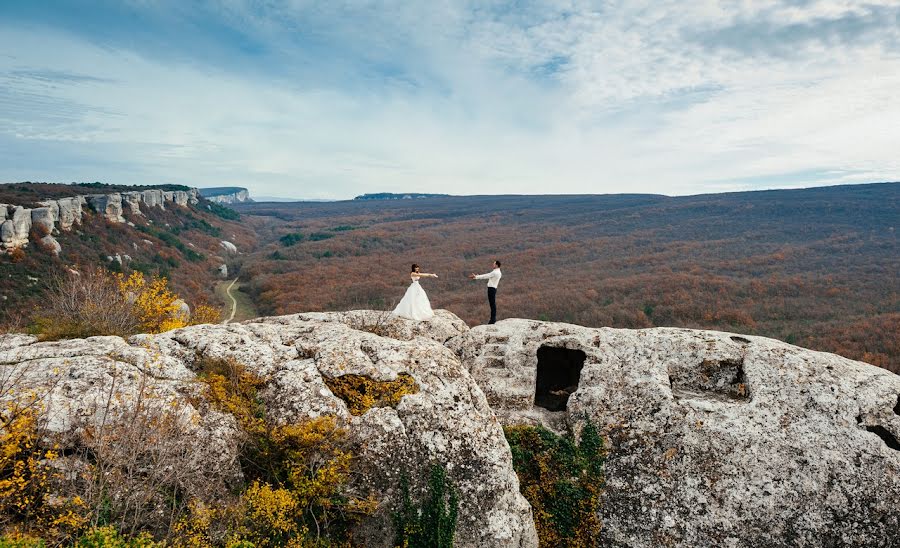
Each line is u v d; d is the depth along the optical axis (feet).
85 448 25.57
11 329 43.96
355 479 31.14
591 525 39.11
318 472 29.66
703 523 37.11
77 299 48.70
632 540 38.01
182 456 26.78
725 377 43.83
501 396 44.65
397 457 31.96
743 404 40.45
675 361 44.88
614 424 41.75
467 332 50.98
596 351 46.70
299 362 35.70
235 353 35.35
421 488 31.76
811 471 36.76
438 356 38.83
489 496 32.22
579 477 40.29
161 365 32.07
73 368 29.12
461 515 31.53
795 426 38.47
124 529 24.30
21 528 22.40
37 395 26.11
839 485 36.09
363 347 38.42
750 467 37.73
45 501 23.48
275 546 27.84
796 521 35.94
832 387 39.63
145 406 26.78
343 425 31.83
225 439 29.43
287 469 30.58
